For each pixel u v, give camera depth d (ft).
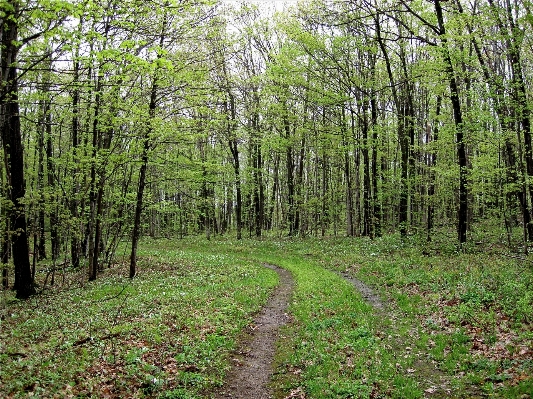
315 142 117.29
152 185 118.42
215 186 141.18
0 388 25.98
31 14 30.91
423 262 66.28
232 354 39.09
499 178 79.71
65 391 27.48
